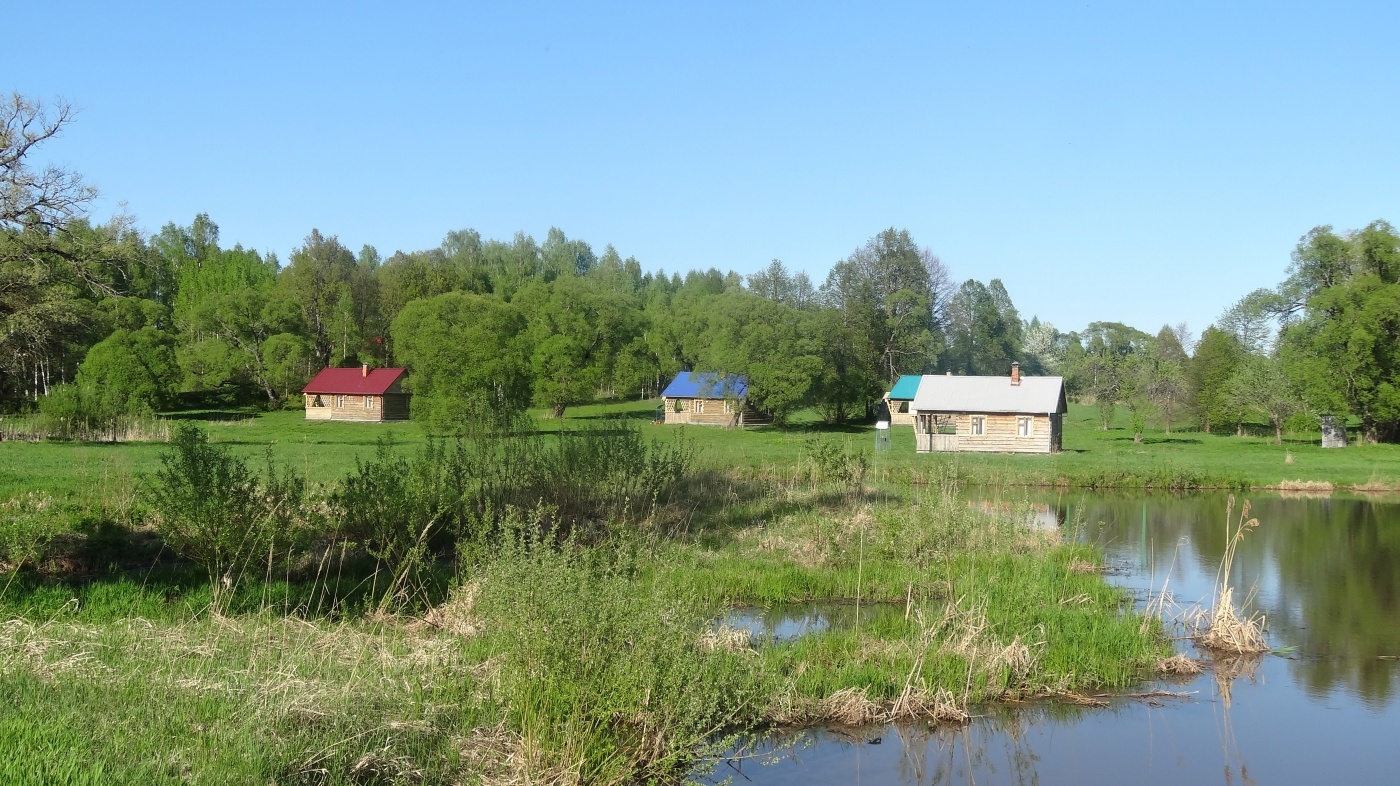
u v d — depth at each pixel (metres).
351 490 16.45
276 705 8.00
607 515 19.56
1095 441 67.81
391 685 9.06
